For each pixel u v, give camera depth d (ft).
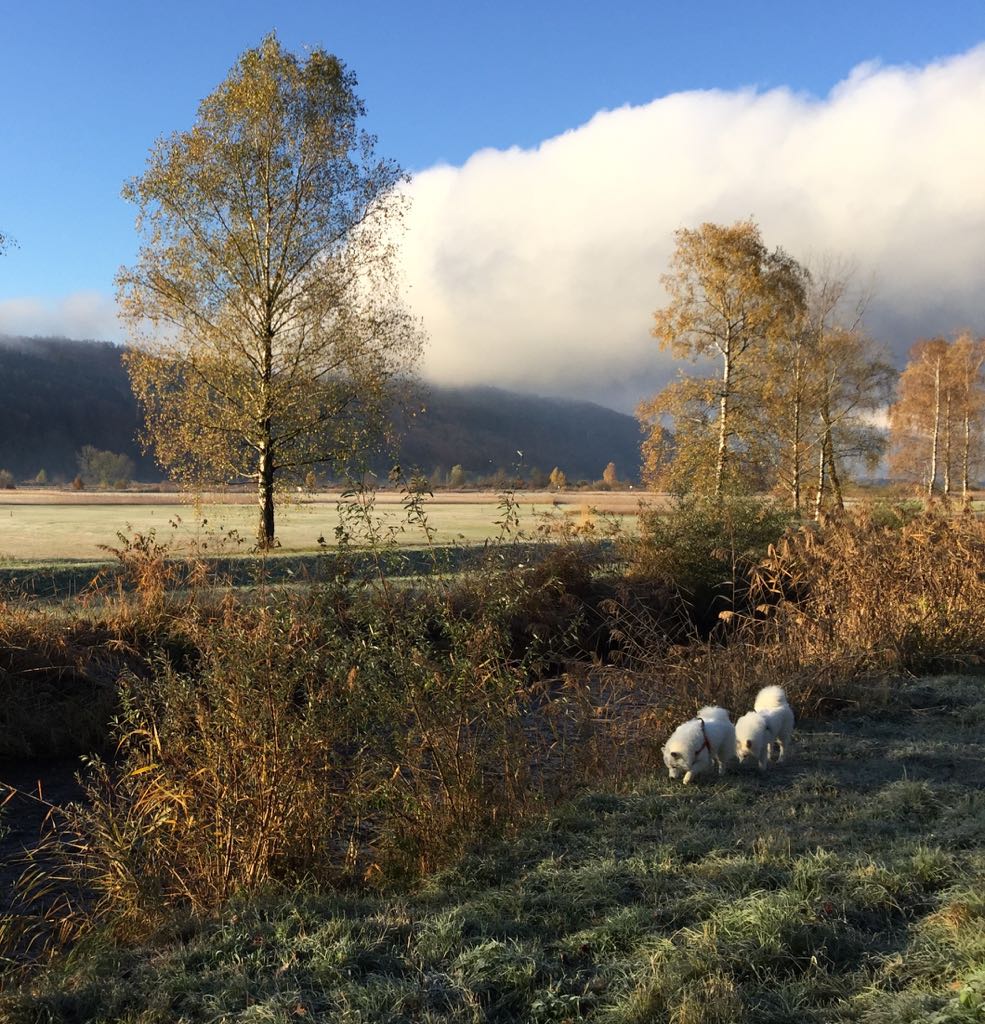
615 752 27.48
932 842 17.58
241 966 14.32
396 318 90.43
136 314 84.99
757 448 122.21
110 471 580.71
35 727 37.19
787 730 25.95
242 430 87.35
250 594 44.37
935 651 38.52
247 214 86.99
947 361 211.20
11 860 26.04
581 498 273.13
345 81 90.27
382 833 21.86
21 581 55.67
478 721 23.93
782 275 126.11
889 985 12.00
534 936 14.70
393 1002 12.69
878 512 64.44
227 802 20.20
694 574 59.00
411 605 27.12
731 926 13.98
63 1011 13.73
